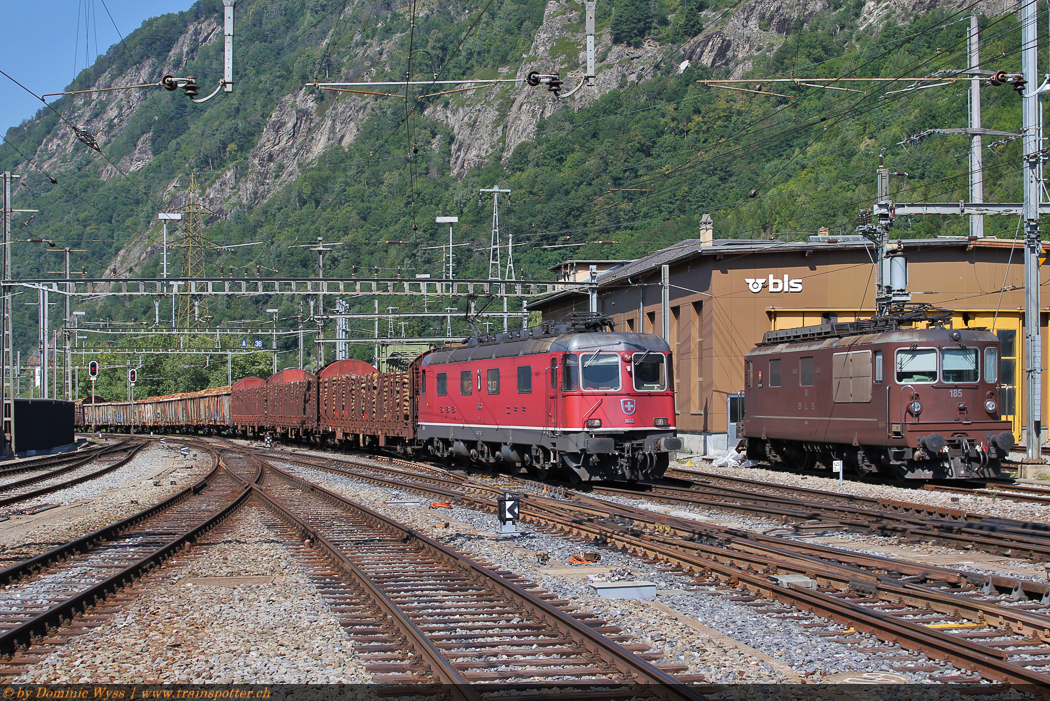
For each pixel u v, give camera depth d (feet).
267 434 157.28
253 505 62.54
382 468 93.35
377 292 109.40
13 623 28.45
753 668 22.97
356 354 305.12
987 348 65.67
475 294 112.68
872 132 264.52
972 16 97.40
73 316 200.64
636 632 26.48
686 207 286.46
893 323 68.90
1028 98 73.00
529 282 103.76
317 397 134.31
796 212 254.06
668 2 504.84
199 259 285.23
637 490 66.90
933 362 64.80
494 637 25.81
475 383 82.48
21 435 134.31
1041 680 20.43
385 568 37.24
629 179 302.86
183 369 314.35
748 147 286.25
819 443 76.79
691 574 34.88
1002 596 29.99
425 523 50.83
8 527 55.31
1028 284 73.31
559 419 67.46
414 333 266.16
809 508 53.06
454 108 534.78
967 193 225.35
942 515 49.44
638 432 67.51
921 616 27.66
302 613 29.35
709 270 108.58
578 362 66.95
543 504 55.72
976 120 98.27
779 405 81.10
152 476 93.09
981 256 108.06
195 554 41.75
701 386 113.09
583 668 22.85
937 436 62.90
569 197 300.61
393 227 323.98
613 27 493.77
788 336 81.76
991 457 64.44
